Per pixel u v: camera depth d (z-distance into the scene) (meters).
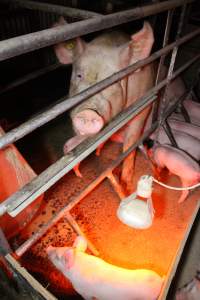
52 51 4.53
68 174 2.76
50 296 1.37
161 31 4.15
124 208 1.43
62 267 1.75
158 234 2.26
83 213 2.39
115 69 1.79
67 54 2.00
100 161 2.97
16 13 3.91
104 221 2.34
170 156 2.42
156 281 1.63
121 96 1.91
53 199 2.48
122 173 2.65
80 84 1.78
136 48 1.83
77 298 1.83
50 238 2.15
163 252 2.14
